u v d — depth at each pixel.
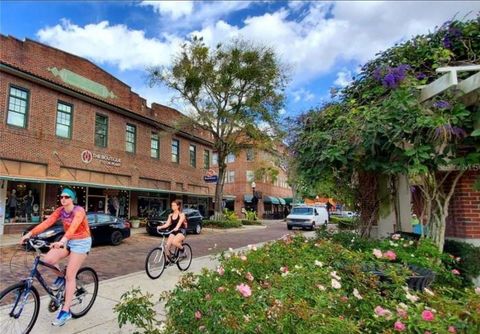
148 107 24.41
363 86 6.29
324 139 5.71
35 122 16.31
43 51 17.00
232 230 22.70
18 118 15.73
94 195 19.61
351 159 5.36
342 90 6.81
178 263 8.17
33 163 16.27
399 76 5.07
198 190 29.91
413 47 6.20
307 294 2.80
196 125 24.94
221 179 25.52
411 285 3.81
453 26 6.04
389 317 2.47
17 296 3.96
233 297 2.71
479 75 4.16
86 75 19.36
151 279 7.31
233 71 23.09
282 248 5.29
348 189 7.69
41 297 5.75
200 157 30.69
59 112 17.73
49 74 17.20
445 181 6.12
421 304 2.62
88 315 4.89
